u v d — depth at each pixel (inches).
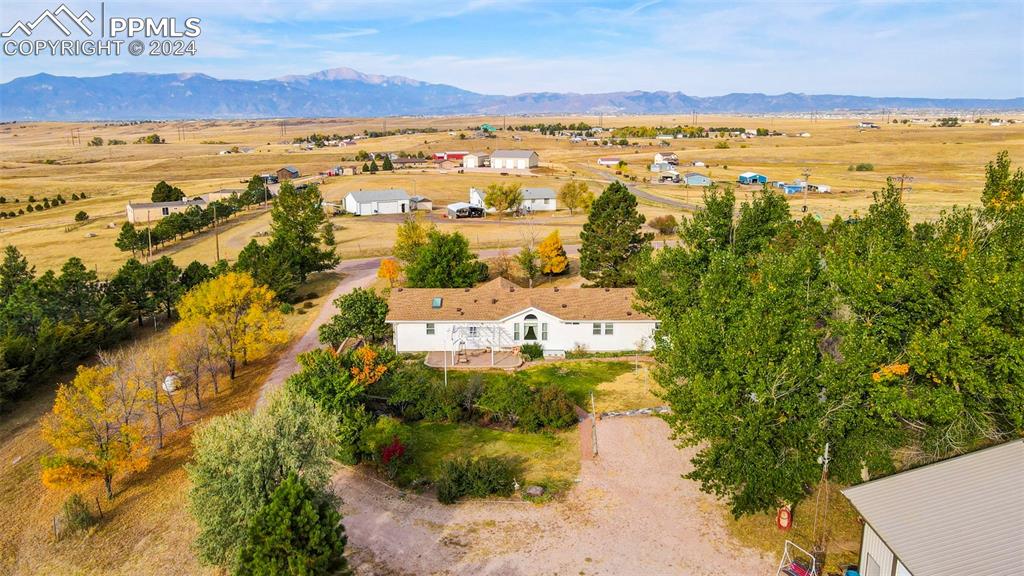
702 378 1002.7
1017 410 954.7
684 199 5201.8
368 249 3693.4
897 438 1055.6
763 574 997.2
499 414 1551.4
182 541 1169.4
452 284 2412.6
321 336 2058.3
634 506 1189.1
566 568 1025.5
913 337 1015.0
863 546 936.3
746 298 1179.3
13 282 2679.6
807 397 1008.9
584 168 7578.7
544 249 2886.3
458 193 5757.9
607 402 1663.4
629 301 2105.1
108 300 2401.6
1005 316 1013.2
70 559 1157.7
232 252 3747.5
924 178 6008.9
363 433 1366.9
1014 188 1485.0
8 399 1851.6
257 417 1114.7
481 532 1127.6
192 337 1830.7
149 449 1461.6
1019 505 825.5
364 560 1063.0
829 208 4389.8
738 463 998.4
